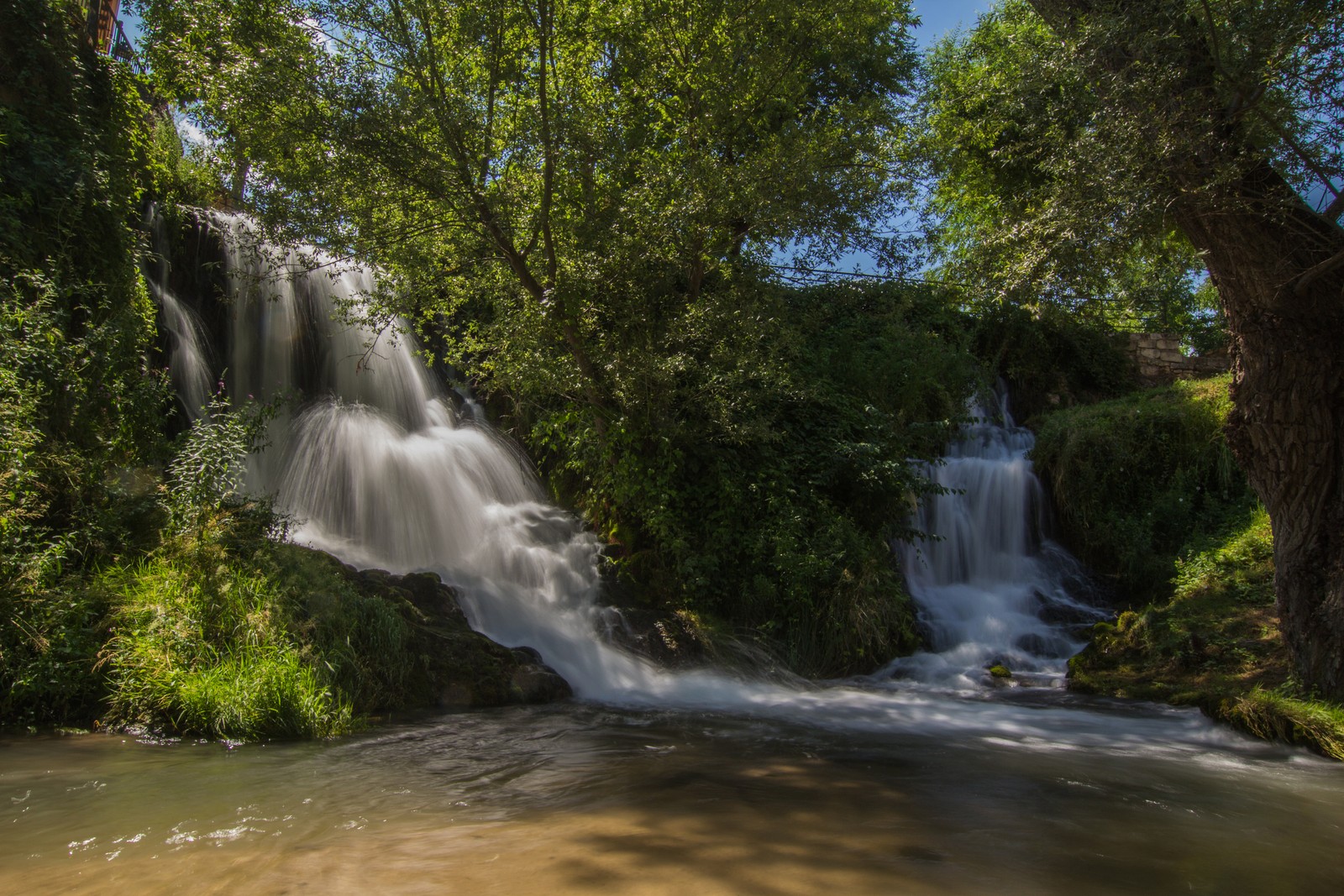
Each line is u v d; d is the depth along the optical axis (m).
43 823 4.51
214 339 13.33
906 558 14.43
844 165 12.28
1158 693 9.58
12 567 6.96
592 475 13.39
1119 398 19.03
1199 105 8.04
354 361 14.43
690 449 12.86
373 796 5.16
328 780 5.50
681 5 12.23
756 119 13.78
